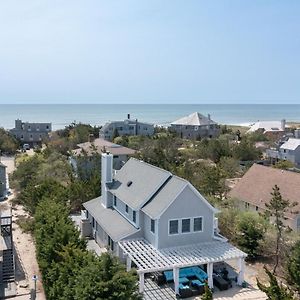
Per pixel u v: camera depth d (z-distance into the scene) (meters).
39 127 152.38
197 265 34.44
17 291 34.00
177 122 159.38
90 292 22.52
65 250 29.17
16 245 44.22
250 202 52.03
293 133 142.50
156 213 34.53
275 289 22.16
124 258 36.06
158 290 33.00
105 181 45.28
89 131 137.00
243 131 179.00
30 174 70.88
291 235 40.41
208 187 55.62
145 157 78.44
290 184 50.56
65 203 49.78
